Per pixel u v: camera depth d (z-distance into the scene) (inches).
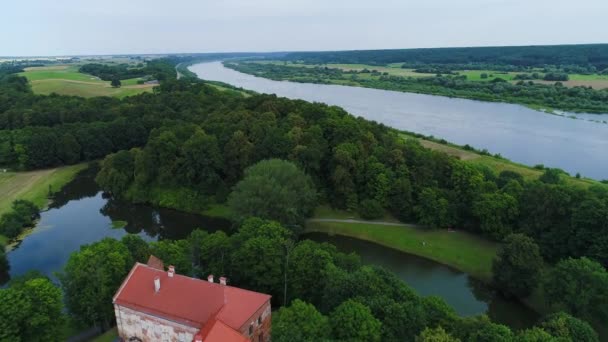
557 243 3747.5
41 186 5880.9
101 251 2856.8
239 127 5605.3
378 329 2209.6
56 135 6801.2
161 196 5423.2
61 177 6323.8
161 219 5132.9
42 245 4357.8
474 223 4399.6
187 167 5310.0
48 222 4970.5
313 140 5162.4
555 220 3870.6
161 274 2524.6
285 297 2928.2
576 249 3609.7
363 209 4788.4
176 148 5521.7
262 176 4254.4
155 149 5536.4
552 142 7682.1
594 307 2797.7
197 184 5413.4
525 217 4114.2
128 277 2566.4
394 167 5012.3
